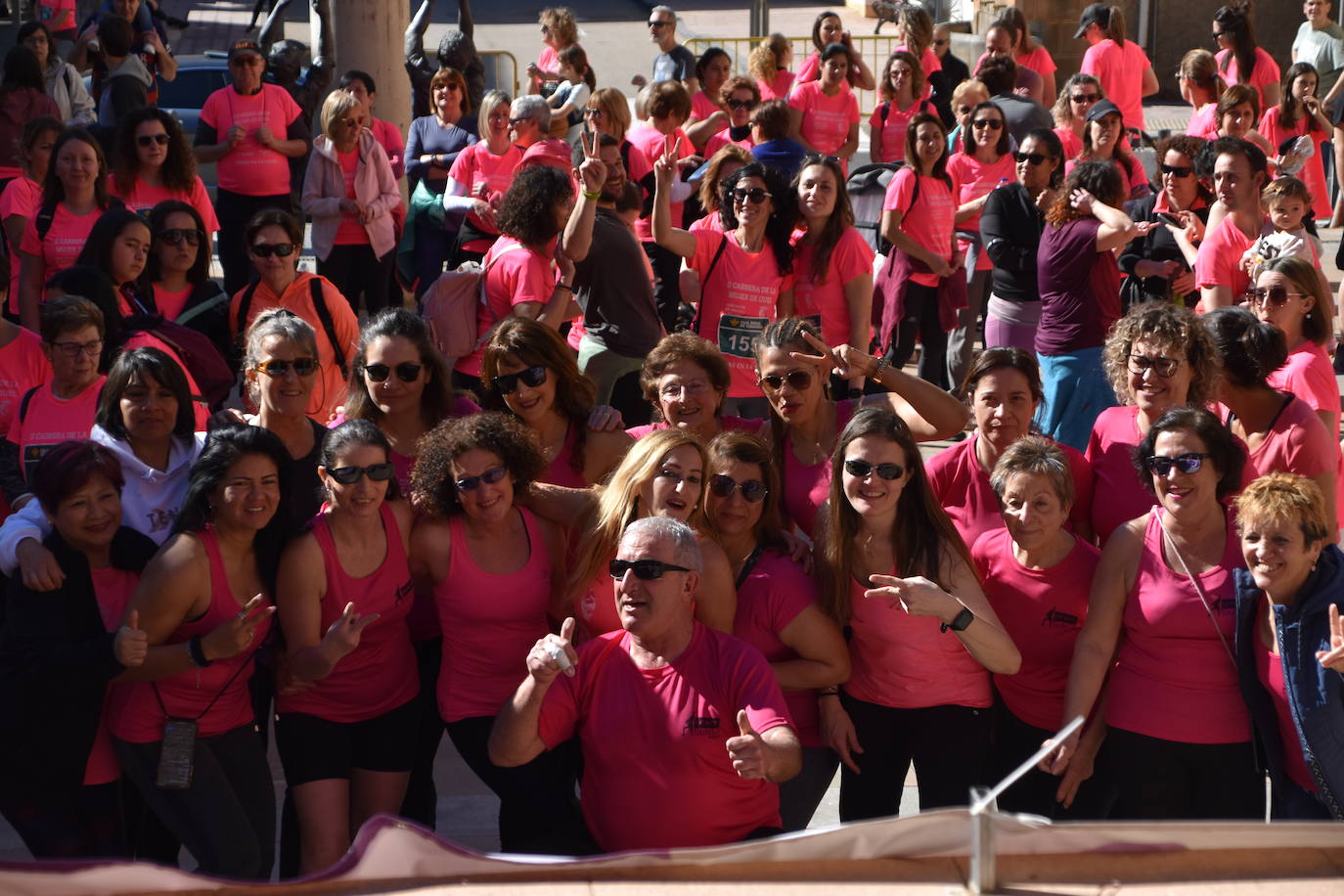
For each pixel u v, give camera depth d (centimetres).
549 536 411
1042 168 745
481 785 517
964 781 402
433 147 987
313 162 903
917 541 392
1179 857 220
